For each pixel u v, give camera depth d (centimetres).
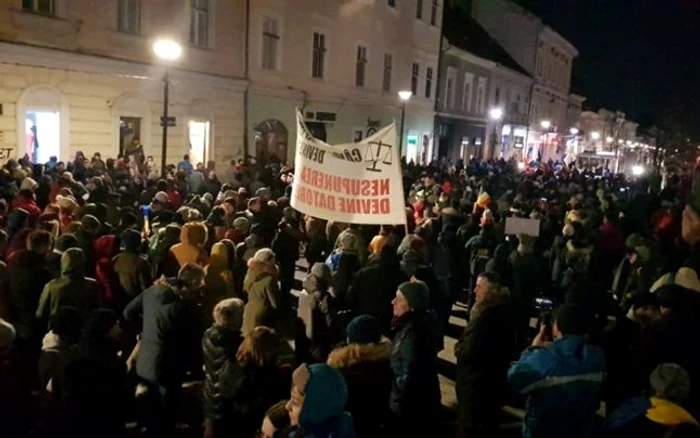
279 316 622
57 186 1012
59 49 1517
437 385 490
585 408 396
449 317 939
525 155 4975
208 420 452
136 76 1745
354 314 664
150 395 522
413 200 1368
